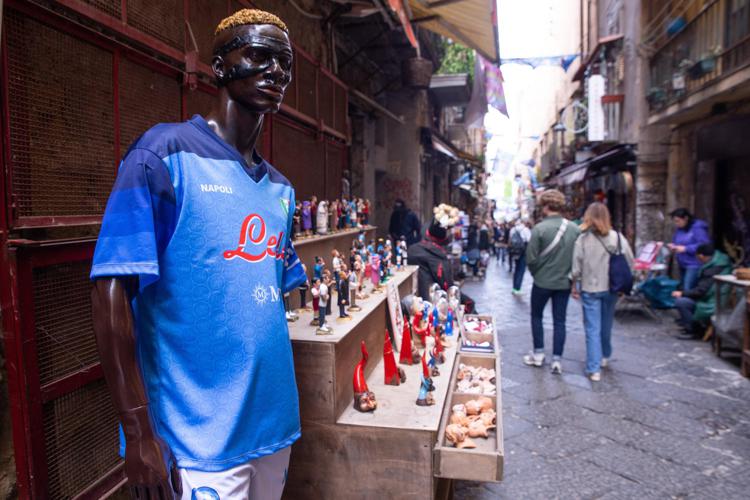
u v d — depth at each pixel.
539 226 5.06
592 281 4.91
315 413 1.95
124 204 1.12
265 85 1.32
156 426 1.14
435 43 11.33
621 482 3.07
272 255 1.38
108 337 1.09
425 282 4.16
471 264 13.22
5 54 1.43
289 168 3.88
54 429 1.62
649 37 10.27
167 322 1.22
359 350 2.34
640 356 5.75
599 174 13.88
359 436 1.93
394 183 11.23
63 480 1.65
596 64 14.51
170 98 2.27
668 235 10.23
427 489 1.89
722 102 7.90
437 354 2.88
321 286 2.10
